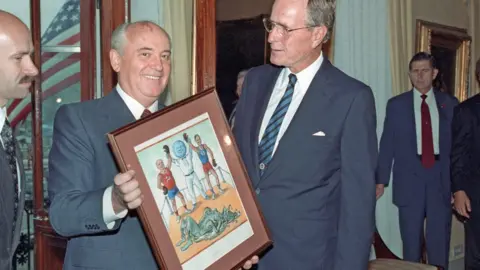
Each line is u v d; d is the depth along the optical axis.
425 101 5.14
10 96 1.90
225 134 2.07
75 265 2.03
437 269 3.67
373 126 2.26
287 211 2.25
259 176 2.31
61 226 1.90
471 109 4.50
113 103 2.08
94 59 3.43
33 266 3.69
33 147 3.45
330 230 2.28
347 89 2.28
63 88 3.51
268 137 2.32
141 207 1.83
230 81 4.26
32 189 3.57
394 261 3.81
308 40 2.24
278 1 2.24
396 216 5.59
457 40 6.32
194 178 1.96
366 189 2.21
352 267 2.21
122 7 3.37
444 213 5.12
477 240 4.43
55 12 3.47
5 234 1.86
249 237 2.07
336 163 2.27
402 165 5.15
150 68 2.02
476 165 4.45
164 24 3.67
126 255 2.01
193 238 1.93
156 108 2.17
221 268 1.98
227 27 4.22
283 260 2.25
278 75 2.43
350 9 5.18
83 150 2.01
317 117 2.26
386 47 5.48
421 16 5.89
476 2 6.70
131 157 1.83
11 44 1.83
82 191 1.97
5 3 3.74
